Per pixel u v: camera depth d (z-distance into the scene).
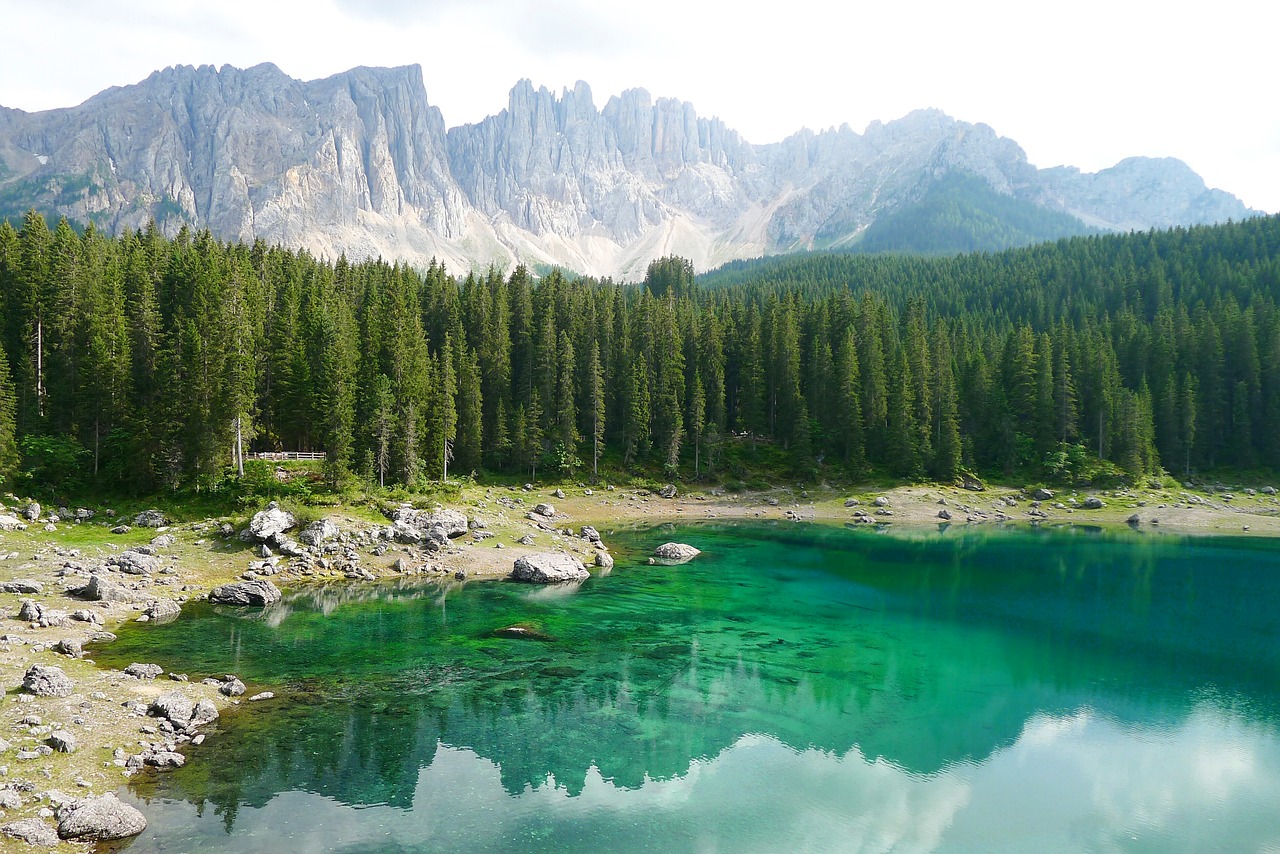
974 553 76.56
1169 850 21.75
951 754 28.11
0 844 17.89
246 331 73.19
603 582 58.19
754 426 125.12
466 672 35.25
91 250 91.50
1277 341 123.69
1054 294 186.12
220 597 47.19
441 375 99.00
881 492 113.00
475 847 20.14
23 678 28.66
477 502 85.56
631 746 27.59
